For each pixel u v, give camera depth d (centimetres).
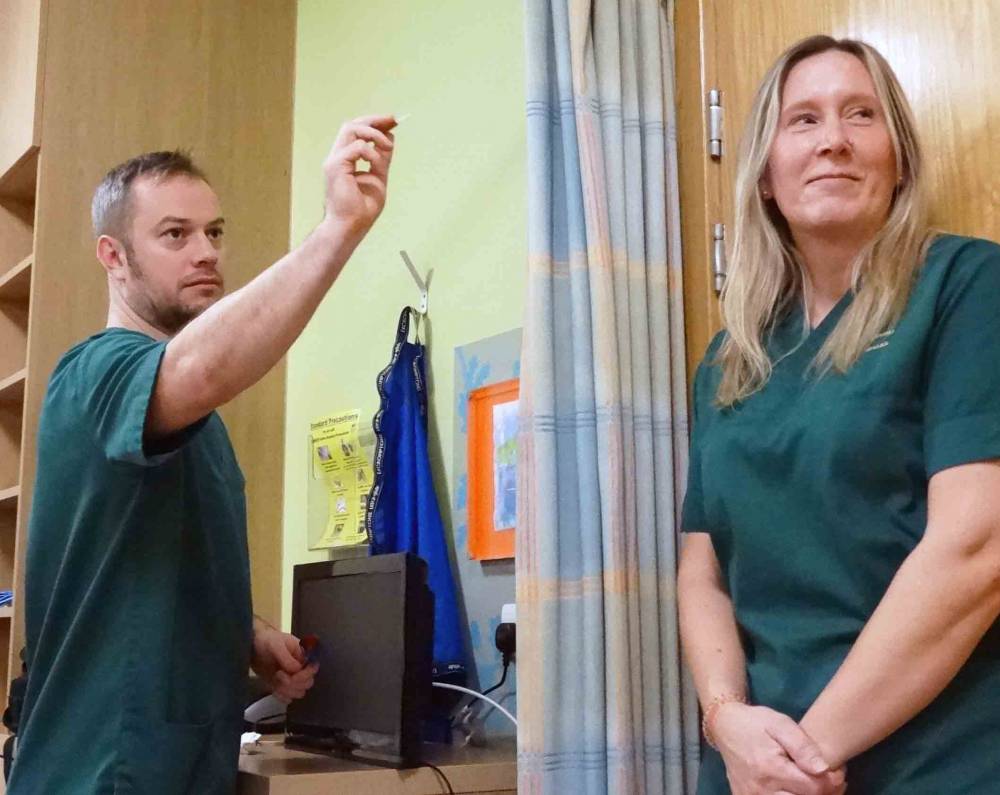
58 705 123
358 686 151
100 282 247
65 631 126
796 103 118
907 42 132
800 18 145
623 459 141
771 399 114
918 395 104
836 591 104
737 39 154
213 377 109
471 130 211
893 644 93
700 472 125
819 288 120
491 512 189
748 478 113
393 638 145
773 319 121
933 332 103
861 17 138
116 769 117
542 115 149
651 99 158
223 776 128
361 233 114
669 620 141
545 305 144
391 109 238
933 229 114
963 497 95
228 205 267
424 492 198
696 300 154
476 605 190
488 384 195
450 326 209
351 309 242
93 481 122
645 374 147
